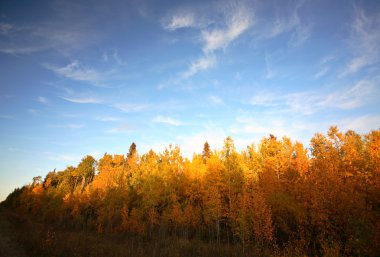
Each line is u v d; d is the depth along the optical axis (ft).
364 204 65.36
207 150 208.95
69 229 144.25
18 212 233.55
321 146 103.45
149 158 158.71
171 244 95.45
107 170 206.49
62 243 88.84
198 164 130.82
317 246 73.56
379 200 68.18
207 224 105.81
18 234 104.47
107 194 146.30
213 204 94.94
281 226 83.92
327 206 68.39
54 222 170.09
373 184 70.38
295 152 118.21
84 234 121.29
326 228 69.10
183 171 129.18
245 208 82.94
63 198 180.65
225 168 110.42
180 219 105.91
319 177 75.92
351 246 57.16
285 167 109.50
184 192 121.60
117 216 135.85
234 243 94.17
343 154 96.78
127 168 196.85
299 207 76.13
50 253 76.02
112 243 100.78
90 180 276.82
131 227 116.78
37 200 210.79
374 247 53.21
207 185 108.58
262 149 123.65
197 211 109.19
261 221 78.43
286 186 92.27
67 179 278.87
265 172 102.83
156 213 114.93
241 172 108.17
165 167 129.90
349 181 71.36
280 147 122.01
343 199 66.33
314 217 69.62
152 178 124.36
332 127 104.47
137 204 138.92
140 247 91.76
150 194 117.29
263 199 80.43
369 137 110.11
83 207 166.09
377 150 85.51
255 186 90.68
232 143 118.42
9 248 80.69
